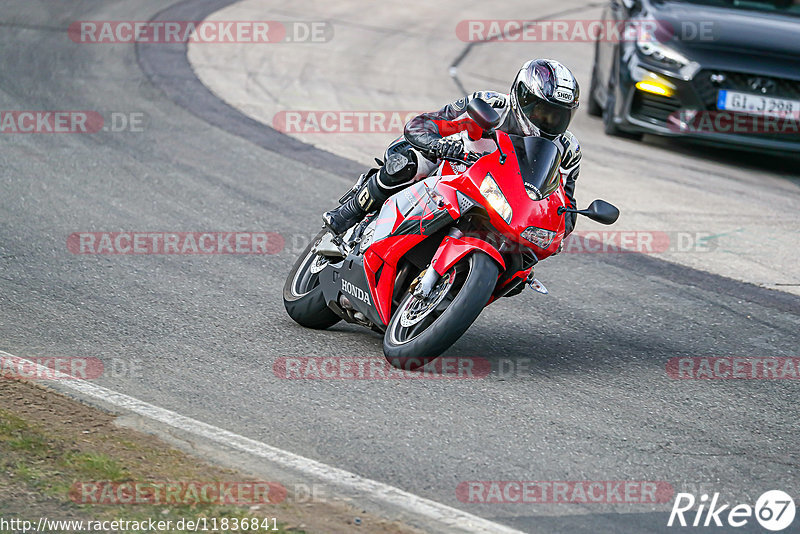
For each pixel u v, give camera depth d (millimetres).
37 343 16953
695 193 32281
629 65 36344
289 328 19000
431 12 61250
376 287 17516
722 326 21266
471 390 16219
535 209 15695
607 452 14398
